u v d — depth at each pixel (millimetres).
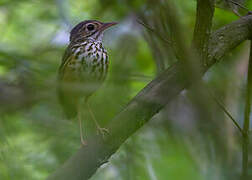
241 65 14359
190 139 10000
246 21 8461
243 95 13656
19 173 9078
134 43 14211
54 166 10164
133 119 7641
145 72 14031
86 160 7652
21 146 10219
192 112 10914
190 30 13945
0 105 6848
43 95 7266
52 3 12812
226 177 8242
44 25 15688
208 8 7398
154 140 10000
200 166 8664
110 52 13930
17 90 7184
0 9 15273
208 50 7969
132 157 9258
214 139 8367
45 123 9266
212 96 8234
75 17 14461
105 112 9297
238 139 12242
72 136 10461
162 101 7641
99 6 14320
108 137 7660
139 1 12586
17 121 9883
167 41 7871
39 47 13609
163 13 7223
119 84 9227
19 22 15562
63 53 12445
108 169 10672
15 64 8891
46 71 8891
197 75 6777
